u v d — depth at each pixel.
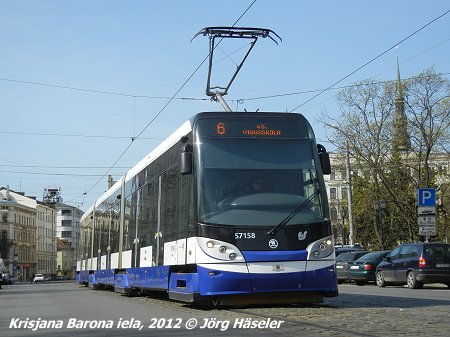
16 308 16.33
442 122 42.47
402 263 23.55
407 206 45.84
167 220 14.41
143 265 16.83
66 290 29.38
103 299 19.08
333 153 49.28
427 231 26.50
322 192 12.55
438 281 22.30
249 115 12.88
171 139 14.73
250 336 8.80
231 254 11.77
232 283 11.66
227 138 12.64
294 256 11.91
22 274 112.06
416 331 8.79
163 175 15.21
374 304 13.56
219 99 21.77
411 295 17.67
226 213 12.02
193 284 12.18
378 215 49.72
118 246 21.53
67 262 149.12
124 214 20.86
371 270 26.62
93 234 29.66
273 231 11.96
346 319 10.31
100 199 28.47
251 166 12.44
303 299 12.30
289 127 12.93
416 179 46.12
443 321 9.96
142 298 18.80
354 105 45.25
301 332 8.93
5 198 111.06
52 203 149.12
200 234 11.99
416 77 42.59
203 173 12.32
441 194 45.69
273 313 11.30
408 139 44.06
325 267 12.09
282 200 12.26
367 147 45.25
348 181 46.62
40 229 125.75
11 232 107.19
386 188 46.81
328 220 12.40
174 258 13.46
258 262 11.78
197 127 12.69
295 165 12.61
